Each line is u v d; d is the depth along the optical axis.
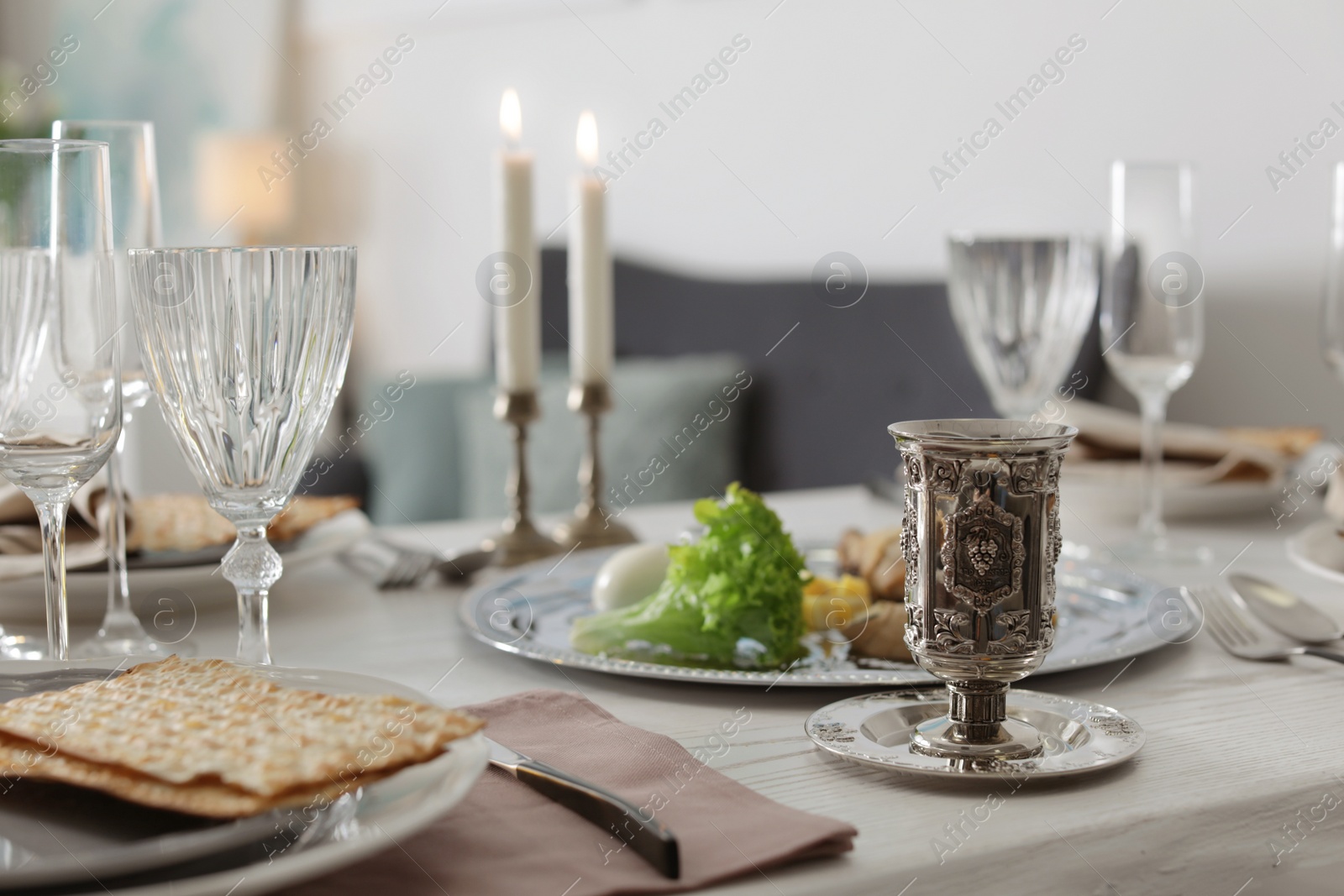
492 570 1.03
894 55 2.23
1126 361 1.07
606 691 0.69
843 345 2.18
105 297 0.59
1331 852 0.55
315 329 0.57
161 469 3.21
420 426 2.77
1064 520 1.18
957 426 0.58
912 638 0.56
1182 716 0.64
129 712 0.47
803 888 0.44
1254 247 1.85
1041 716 0.61
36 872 0.37
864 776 0.56
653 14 2.66
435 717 0.46
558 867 0.45
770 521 0.75
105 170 0.59
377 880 0.44
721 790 0.52
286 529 0.94
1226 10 1.82
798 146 2.42
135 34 3.98
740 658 0.74
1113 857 0.50
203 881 0.38
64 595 0.62
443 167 3.37
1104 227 1.96
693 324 2.48
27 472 0.58
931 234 2.20
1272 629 0.79
